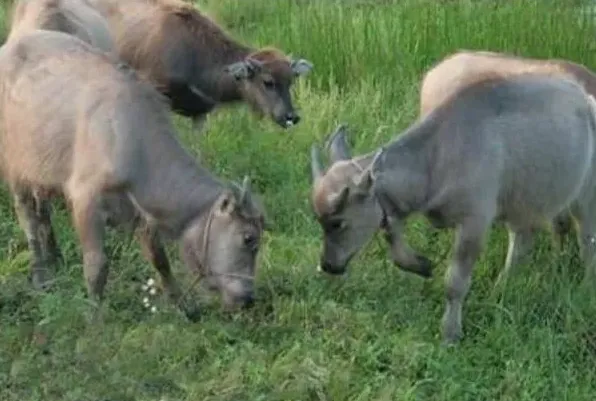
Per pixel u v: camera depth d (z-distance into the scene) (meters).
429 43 17.52
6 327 10.21
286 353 9.95
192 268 10.11
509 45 17.47
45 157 10.48
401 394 9.37
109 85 10.31
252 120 15.02
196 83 14.80
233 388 9.39
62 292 10.64
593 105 10.88
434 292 11.00
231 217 9.82
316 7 19.94
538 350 10.01
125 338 9.96
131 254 11.50
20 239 11.86
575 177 10.76
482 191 10.21
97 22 13.55
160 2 14.98
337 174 10.02
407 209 10.27
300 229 12.31
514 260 11.16
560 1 19.92
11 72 10.91
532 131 10.39
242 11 21.53
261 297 10.85
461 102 10.30
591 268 11.18
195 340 10.02
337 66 17.05
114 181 10.07
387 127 14.36
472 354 10.05
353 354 9.87
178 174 10.12
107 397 9.27
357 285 10.99
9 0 20.38
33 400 9.20
